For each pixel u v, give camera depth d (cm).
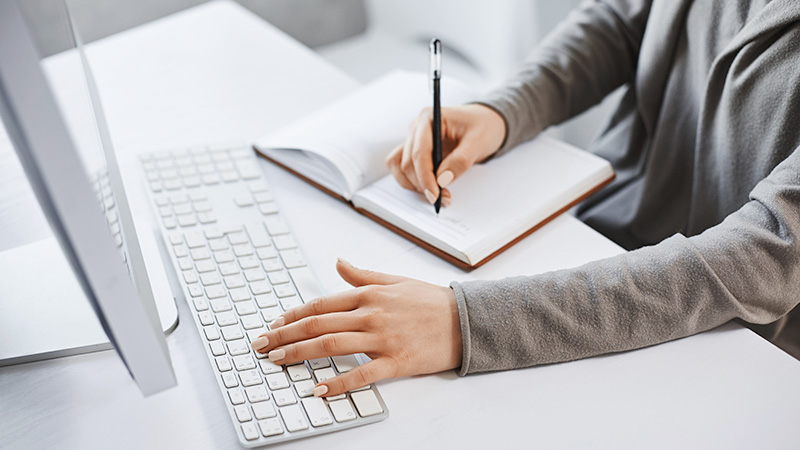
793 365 58
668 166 88
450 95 86
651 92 88
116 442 53
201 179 78
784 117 71
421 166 71
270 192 77
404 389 57
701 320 60
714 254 60
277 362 57
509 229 69
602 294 59
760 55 72
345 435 53
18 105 31
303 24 196
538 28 163
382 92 88
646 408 54
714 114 79
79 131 44
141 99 94
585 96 91
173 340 61
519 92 84
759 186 64
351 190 75
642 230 92
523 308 58
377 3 186
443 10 170
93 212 35
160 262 67
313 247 71
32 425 54
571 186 74
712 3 79
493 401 55
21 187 76
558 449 52
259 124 89
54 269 66
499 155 80
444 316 59
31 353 59
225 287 65
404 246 71
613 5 93
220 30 110
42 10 46
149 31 109
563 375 58
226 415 55
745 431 53
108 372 58
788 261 60
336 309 60
